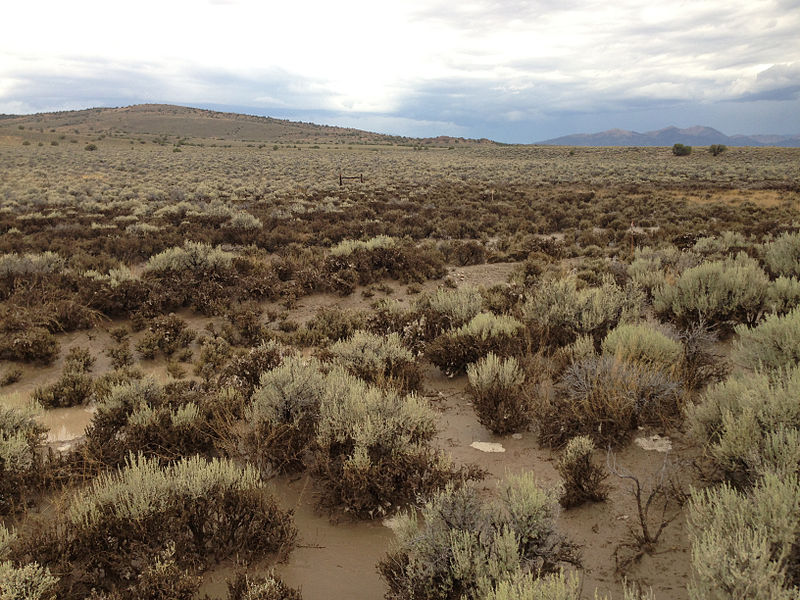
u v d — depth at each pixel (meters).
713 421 4.43
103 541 3.50
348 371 6.59
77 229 19.66
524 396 5.81
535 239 18.62
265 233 19.02
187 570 3.29
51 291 10.59
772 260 10.40
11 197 31.19
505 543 3.02
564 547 3.37
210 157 80.31
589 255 17.25
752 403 4.16
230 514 3.79
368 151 118.88
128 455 5.00
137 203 29.03
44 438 5.37
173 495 3.77
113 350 8.49
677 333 6.73
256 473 4.29
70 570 3.37
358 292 12.70
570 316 7.62
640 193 38.06
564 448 5.08
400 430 4.77
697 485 4.14
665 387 5.28
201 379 7.61
